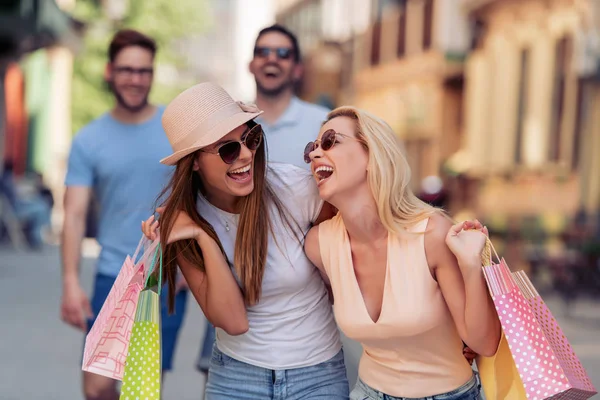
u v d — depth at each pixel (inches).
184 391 279.7
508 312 126.3
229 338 149.7
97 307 207.9
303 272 145.9
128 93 205.6
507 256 589.3
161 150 206.8
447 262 132.2
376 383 141.8
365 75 1133.1
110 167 205.0
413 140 966.4
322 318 150.5
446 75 869.8
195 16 1346.0
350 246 139.7
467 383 139.2
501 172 714.2
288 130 209.5
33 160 1219.9
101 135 207.3
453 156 840.3
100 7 1246.9
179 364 321.4
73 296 207.3
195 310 462.0
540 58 667.4
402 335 135.0
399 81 1013.2
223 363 150.6
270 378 147.4
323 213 148.3
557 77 639.1
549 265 491.2
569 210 608.4
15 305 456.8
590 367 316.5
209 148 139.7
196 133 140.3
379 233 136.8
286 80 210.2
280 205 145.9
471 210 750.5
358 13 1190.9
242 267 143.7
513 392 132.8
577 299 501.7
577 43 603.2
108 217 207.6
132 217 206.1
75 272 208.7
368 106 1130.0
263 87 210.1
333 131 136.0
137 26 1283.2
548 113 649.6
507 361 133.5
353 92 1187.9
